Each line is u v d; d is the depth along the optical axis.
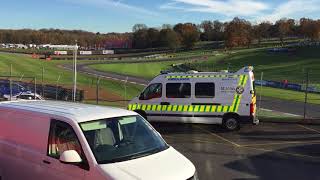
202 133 18.94
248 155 14.47
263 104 36.06
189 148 15.70
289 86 57.50
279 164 13.17
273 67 104.19
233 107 19.28
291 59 119.25
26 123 7.82
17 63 87.19
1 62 85.00
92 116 7.18
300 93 49.84
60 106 8.07
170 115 20.09
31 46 182.12
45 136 7.34
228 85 19.38
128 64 117.31
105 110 7.63
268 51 140.62
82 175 6.53
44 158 7.23
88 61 129.12
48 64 99.06
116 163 6.43
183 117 19.94
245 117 19.19
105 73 81.69
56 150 7.14
